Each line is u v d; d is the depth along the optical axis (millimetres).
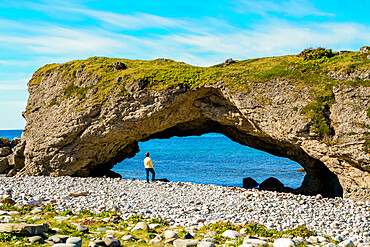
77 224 15570
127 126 34250
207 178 49656
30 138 37250
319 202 25828
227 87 31125
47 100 38688
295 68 29641
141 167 64188
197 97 34031
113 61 38750
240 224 17984
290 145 34250
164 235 14648
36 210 17266
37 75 42281
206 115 34406
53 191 25203
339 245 14656
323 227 18734
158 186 30156
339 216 21641
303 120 27234
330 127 26500
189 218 19000
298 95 28281
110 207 20234
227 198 25719
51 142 35406
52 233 13109
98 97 35031
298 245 14203
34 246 11078
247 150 109312
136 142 41219
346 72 27328
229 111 33094
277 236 15758
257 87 30188
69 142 35438
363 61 27422
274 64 31359
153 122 34188
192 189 29172
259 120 30047
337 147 25719
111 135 34750
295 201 25641
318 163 33969
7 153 40000
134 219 17875
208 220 18875
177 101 32969
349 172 26375
